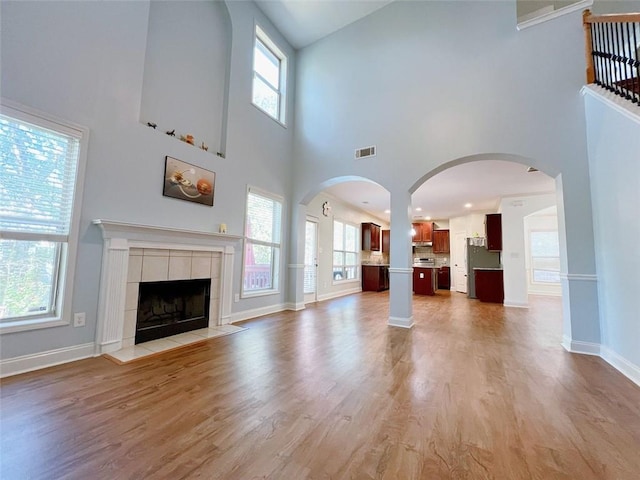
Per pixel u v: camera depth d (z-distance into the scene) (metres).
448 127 3.75
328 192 6.54
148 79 3.19
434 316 4.72
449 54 3.83
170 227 3.18
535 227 8.48
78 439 1.37
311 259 6.31
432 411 1.69
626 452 1.32
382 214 9.43
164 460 1.24
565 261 3.02
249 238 4.38
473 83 3.63
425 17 4.05
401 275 3.96
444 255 9.66
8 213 2.10
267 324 3.94
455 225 9.06
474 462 1.25
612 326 2.54
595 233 2.84
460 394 1.91
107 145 2.63
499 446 1.37
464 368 2.38
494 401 1.82
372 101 4.41
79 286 2.43
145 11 2.96
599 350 2.75
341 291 7.59
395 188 4.11
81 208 2.44
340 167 4.66
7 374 2.06
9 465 1.19
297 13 4.64
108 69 2.65
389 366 2.41
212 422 1.54
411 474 1.17
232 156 4.04
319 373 2.25
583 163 2.98
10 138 2.12
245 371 2.26
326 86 4.97
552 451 1.33
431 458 1.28
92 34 2.54
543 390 1.98
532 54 3.31
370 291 8.62
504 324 4.10
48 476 1.13
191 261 3.39
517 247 5.93
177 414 1.62
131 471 1.17
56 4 2.31
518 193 5.93
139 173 2.89
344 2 4.41
